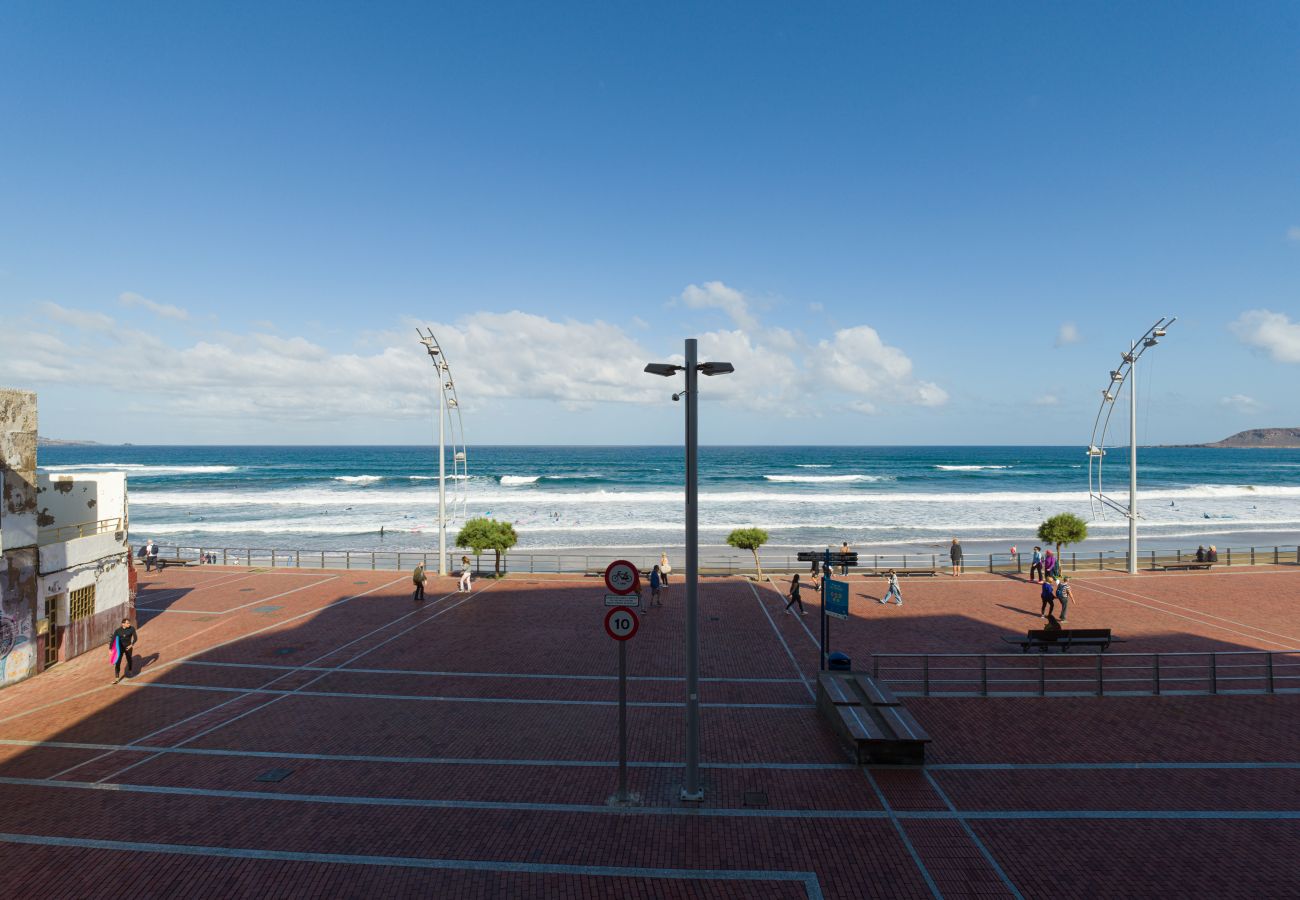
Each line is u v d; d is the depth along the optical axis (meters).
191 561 30.17
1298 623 17.72
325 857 7.60
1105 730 10.91
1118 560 28.50
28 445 14.22
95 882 7.13
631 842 7.88
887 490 77.12
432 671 14.45
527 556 34.44
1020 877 7.18
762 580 25.47
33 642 14.17
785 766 9.79
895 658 15.20
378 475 100.38
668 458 159.00
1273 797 8.74
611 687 13.42
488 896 6.91
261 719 11.77
